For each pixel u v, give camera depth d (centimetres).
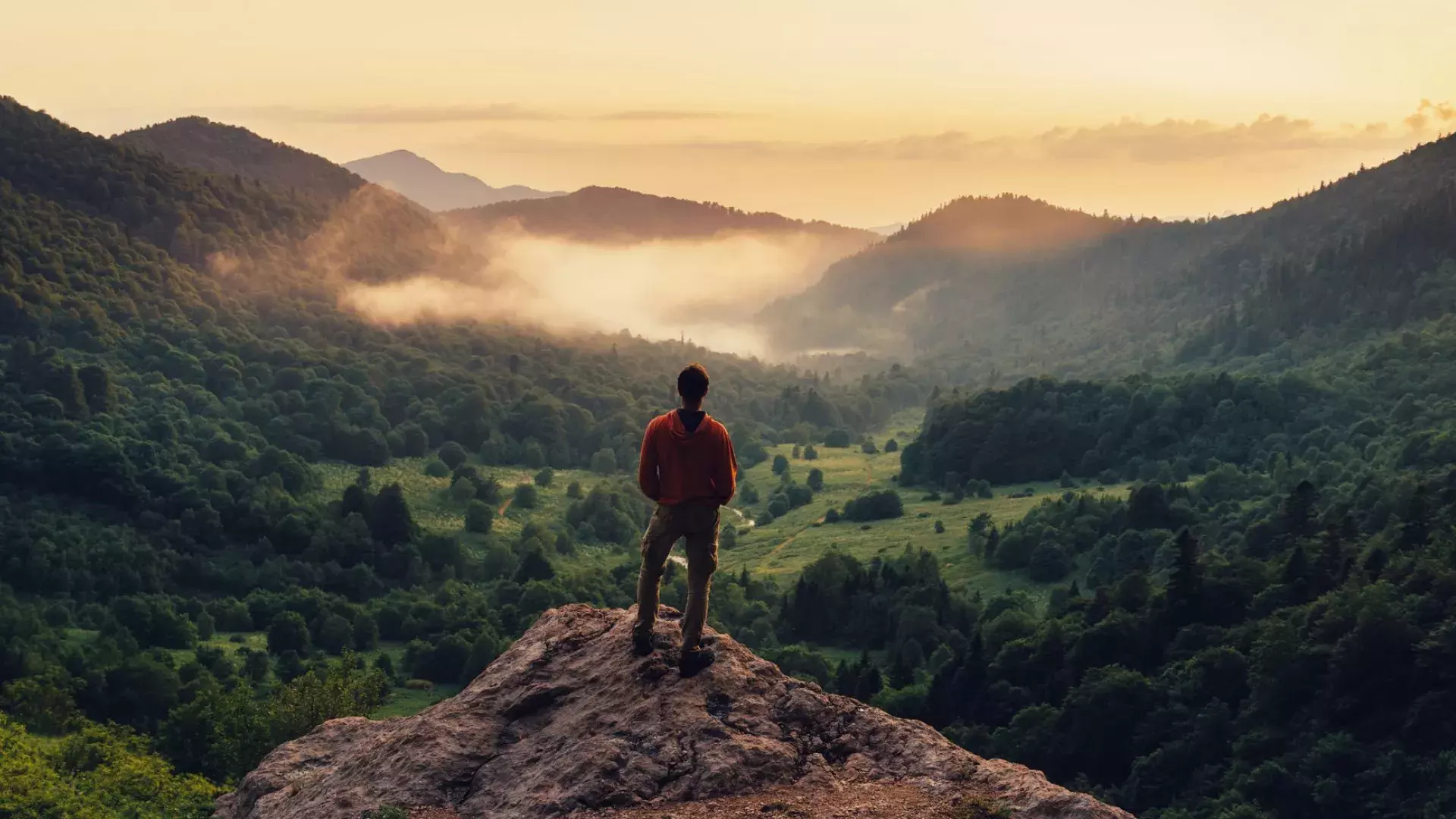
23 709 9388
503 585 16475
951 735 9600
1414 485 13000
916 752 1075
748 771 1042
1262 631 9131
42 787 4606
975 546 17762
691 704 1116
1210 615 10338
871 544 19475
